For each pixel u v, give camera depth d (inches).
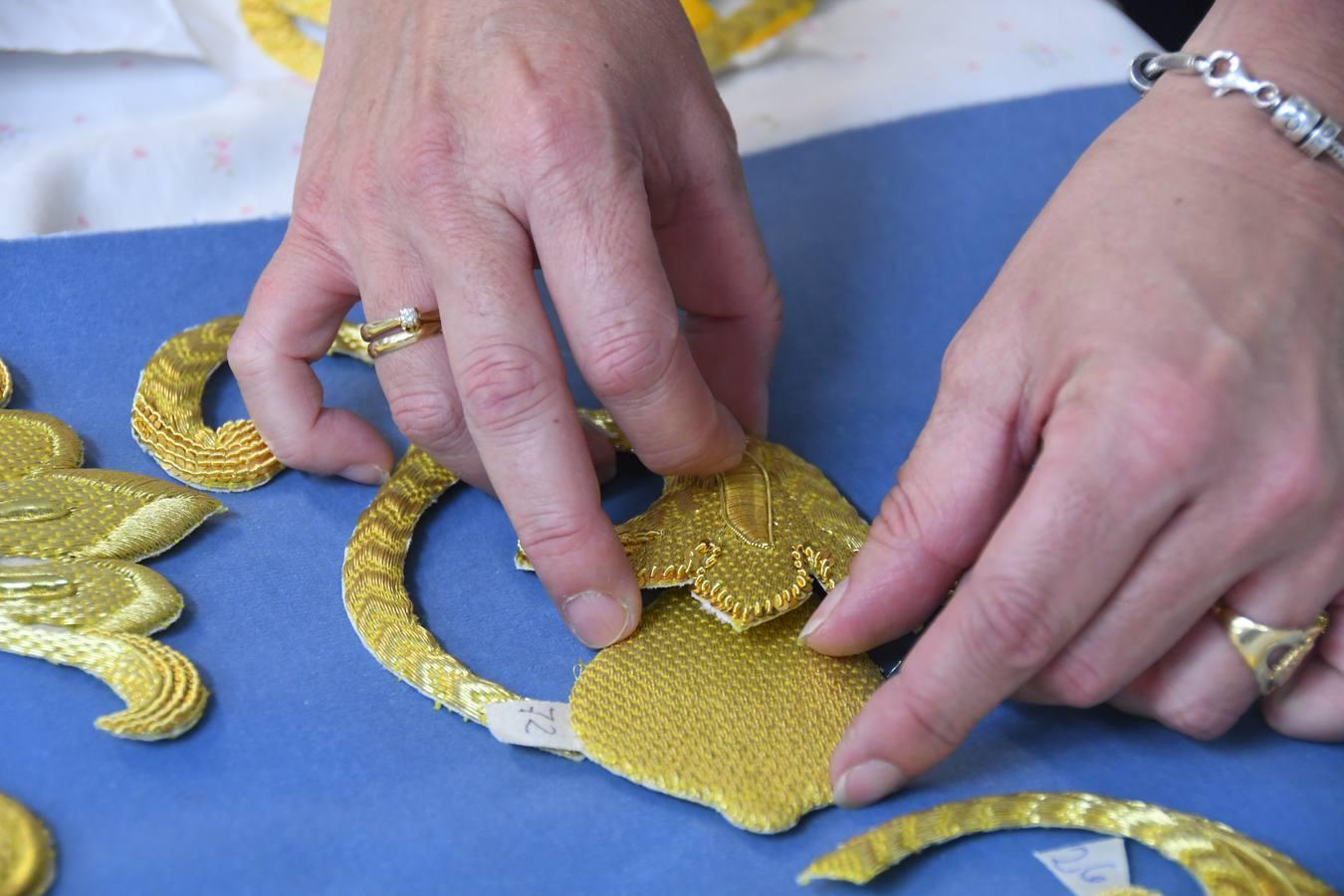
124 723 19.0
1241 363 18.1
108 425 21.6
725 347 21.6
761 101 25.7
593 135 19.5
